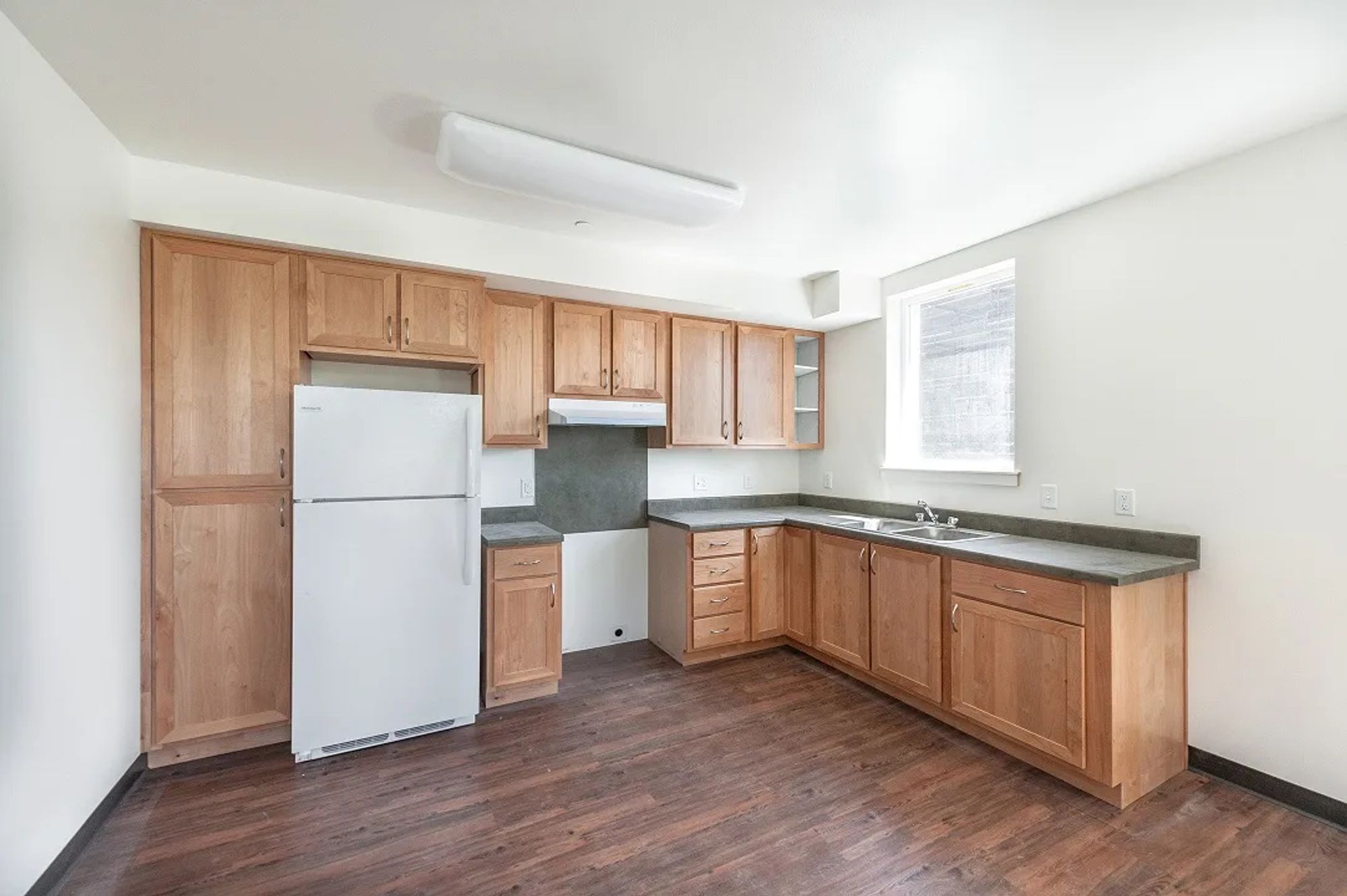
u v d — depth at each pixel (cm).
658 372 361
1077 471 272
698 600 347
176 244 234
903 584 290
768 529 369
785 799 215
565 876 176
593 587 381
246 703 243
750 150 219
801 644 363
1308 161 202
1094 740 209
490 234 287
